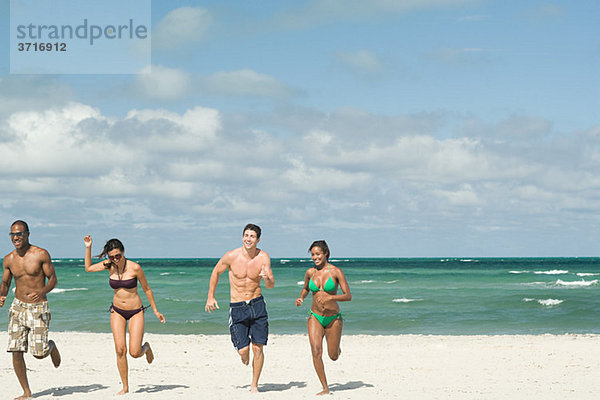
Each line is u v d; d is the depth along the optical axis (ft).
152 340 51.83
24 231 22.35
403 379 30.19
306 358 39.04
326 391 24.40
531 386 27.81
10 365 33.83
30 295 22.54
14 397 23.68
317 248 23.97
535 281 153.89
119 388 25.96
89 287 131.54
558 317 72.74
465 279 167.02
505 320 70.79
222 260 24.16
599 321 69.31
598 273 202.80
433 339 53.21
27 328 22.58
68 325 66.13
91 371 31.78
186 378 29.96
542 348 44.78
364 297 100.73
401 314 76.89
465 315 75.56
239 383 28.48
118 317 24.17
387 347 46.75
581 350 43.39
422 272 227.40
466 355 40.78
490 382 29.22
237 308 24.13
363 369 34.06
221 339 52.75
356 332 62.54
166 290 122.83
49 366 34.12
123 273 23.97
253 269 24.08
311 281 24.36
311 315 24.45
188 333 60.95
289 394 24.59
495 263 423.64
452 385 28.17
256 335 24.38
